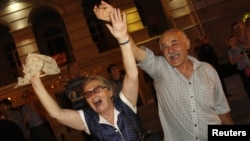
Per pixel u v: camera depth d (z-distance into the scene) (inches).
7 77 834.2
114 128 110.8
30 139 342.6
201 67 126.8
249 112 303.3
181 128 124.9
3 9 756.0
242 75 266.4
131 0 757.9
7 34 840.9
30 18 764.0
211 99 125.0
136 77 111.2
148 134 112.9
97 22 823.7
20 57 759.1
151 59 123.5
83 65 738.8
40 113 337.7
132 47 117.5
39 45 818.2
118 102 113.3
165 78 124.0
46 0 743.7
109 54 742.5
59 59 808.9
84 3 820.6
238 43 267.6
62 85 729.0
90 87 110.8
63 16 750.5
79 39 747.4
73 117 115.0
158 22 877.2
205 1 717.9
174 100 123.5
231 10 708.7
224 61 700.7
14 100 737.6
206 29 717.3
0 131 159.0
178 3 734.5
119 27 106.5
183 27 728.3
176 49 121.0
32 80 111.6
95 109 111.2
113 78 253.0
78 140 474.6
